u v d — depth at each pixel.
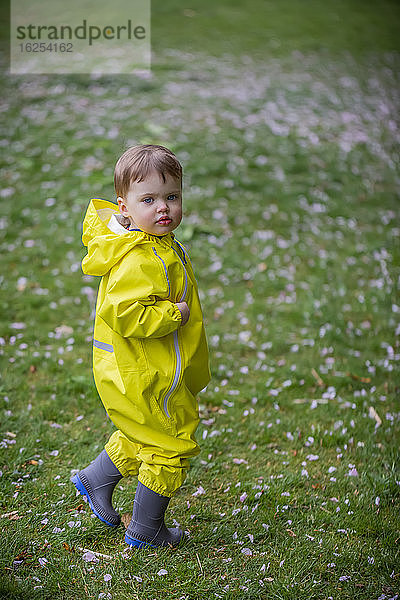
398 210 8.06
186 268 3.07
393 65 13.44
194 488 3.66
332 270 6.67
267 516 3.40
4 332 5.31
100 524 3.26
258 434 4.22
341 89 11.87
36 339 5.27
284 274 6.52
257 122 10.00
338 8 16.89
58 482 3.60
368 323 5.73
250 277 6.46
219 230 7.27
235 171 8.49
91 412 4.36
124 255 2.78
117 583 2.90
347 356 5.25
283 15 16.08
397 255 7.01
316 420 4.39
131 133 9.31
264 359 5.19
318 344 5.39
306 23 15.63
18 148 8.88
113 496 3.53
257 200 7.96
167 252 2.84
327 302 6.02
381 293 6.19
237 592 2.88
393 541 3.25
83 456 3.85
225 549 3.17
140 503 3.01
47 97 10.55
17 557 3.00
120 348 2.84
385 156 9.40
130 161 2.75
